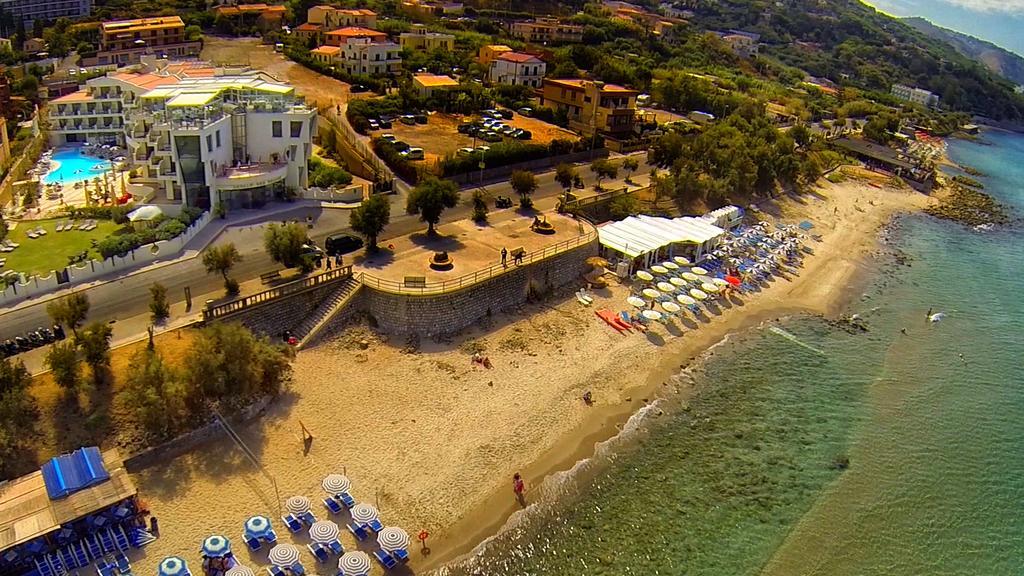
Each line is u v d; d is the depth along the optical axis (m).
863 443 52.69
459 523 40.91
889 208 119.25
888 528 44.47
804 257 89.50
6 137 90.62
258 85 83.19
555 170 100.38
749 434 52.47
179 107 70.75
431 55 154.62
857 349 67.12
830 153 144.12
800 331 69.75
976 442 54.25
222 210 71.56
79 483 35.97
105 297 54.12
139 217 66.06
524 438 48.84
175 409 42.66
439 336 59.09
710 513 44.03
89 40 161.75
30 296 53.38
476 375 54.88
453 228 74.62
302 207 76.38
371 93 126.44
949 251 99.44
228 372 45.06
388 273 61.56
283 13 185.38
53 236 65.12
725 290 74.94
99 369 44.41
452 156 91.50
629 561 39.66
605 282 72.38
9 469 38.66
